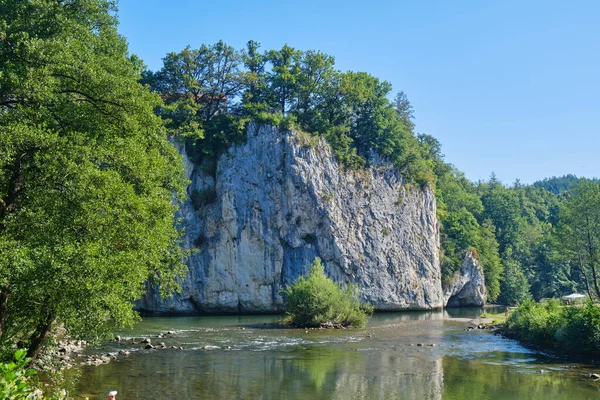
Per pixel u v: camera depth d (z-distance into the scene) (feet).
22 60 66.90
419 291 272.31
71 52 69.67
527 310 146.10
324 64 269.44
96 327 67.21
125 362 97.45
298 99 269.85
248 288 236.63
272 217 242.58
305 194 246.47
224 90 261.65
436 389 78.79
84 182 58.49
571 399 73.05
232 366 95.86
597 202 183.73
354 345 126.41
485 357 108.58
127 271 62.64
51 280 52.42
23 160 61.93
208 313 234.99
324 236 248.32
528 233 416.26
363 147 279.28
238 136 247.50
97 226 59.72
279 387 79.30
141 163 72.59
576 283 344.28
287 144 247.09
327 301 171.22
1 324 57.00
